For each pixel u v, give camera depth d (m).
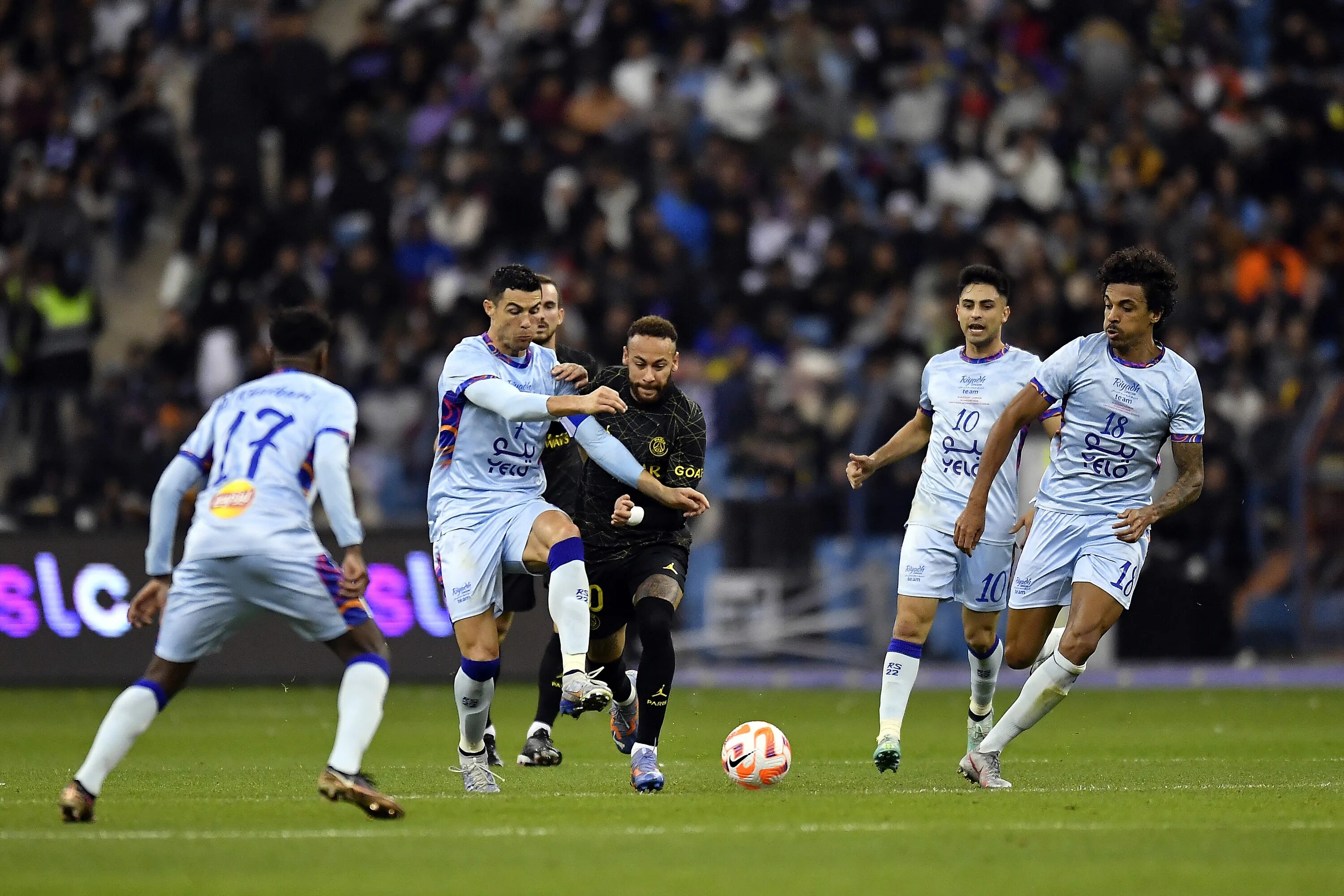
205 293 75.12
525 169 80.31
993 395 30.14
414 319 74.00
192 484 23.41
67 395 64.31
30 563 56.88
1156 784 29.44
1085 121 87.69
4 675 56.47
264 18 91.81
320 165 82.00
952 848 21.23
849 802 26.11
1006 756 35.91
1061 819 24.06
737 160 82.06
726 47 89.25
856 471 31.70
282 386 23.58
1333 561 65.62
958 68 90.25
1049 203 84.81
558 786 29.27
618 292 75.38
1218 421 65.88
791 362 73.38
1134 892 18.27
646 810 24.95
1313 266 82.62
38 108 86.88
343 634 23.03
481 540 27.97
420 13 94.12
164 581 23.25
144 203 85.31
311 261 77.50
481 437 28.27
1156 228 81.19
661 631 28.27
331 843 21.61
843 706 51.72
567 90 86.62
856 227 78.31
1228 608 65.06
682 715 48.19
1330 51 93.69
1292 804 25.98
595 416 30.20
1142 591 65.00
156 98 86.12
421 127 86.94
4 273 77.06
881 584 63.78
